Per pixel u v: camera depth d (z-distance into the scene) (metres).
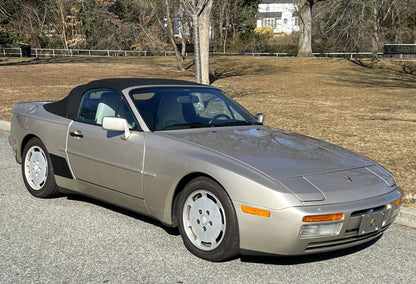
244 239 3.70
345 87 23.88
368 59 42.00
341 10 38.06
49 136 5.39
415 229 5.10
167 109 4.84
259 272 3.82
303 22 44.28
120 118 4.49
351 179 3.93
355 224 3.69
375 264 4.11
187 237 4.11
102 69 32.09
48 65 34.69
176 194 4.25
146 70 32.69
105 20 54.59
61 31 55.72
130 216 5.09
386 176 4.25
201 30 19.88
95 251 4.15
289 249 3.57
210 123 4.90
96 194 5.03
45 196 5.59
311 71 34.53
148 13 48.41
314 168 3.98
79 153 5.03
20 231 4.57
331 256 4.23
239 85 23.67
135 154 4.47
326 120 12.76
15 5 54.09
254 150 4.20
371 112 14.82
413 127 11.89
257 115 5.53
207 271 3.80
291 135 4.96
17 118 5.95
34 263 3.87
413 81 28.61
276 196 3.55
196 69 14.59
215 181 3.88
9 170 6.96
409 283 3.78
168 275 3.71
